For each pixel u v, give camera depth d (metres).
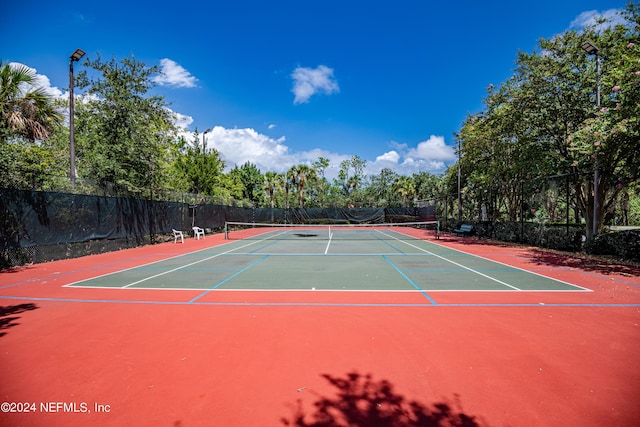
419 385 3.55
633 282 8.56
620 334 4.94
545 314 5.89
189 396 3.37
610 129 10.71
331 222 38.94
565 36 15.91
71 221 13.41
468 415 3.05
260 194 56.91
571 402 3.24
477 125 23.70
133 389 3.50
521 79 17.97
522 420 2.97
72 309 6.30
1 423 2.96
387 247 17.28
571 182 15.89
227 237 23.53
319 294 7.37
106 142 17.77
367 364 4.02
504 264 11.59
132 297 7.17
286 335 4.94
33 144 12.82
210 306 6.47
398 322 5.49
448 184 34.94
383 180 59.50
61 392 3.46
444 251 15.48
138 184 18.84
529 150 17.27
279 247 17.45
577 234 14.47
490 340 4.72
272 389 3.49
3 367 4.00
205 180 30.44
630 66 10.42
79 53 13.64
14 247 11.16
